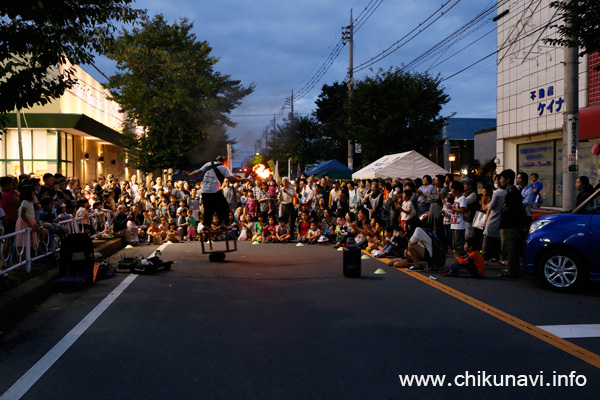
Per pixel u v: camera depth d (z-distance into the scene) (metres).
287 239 15.19
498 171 20.12
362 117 27.94
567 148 10.80
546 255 7.42
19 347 4.75
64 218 10.49
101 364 4.24
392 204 13.69
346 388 3.72
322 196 16.84
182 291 7.36
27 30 6.92
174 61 28.47
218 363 4.25
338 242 13.69
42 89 7.23
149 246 14.23
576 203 10.77
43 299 6.89
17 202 8.77
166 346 4.73
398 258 10.12
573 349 4.62
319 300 6.72
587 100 14.79
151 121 29.09
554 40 9.06
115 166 37.62
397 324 5.48
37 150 24.20
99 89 33.22
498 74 19.89
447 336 5.02
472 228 11.06
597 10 8.20
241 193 18.81
